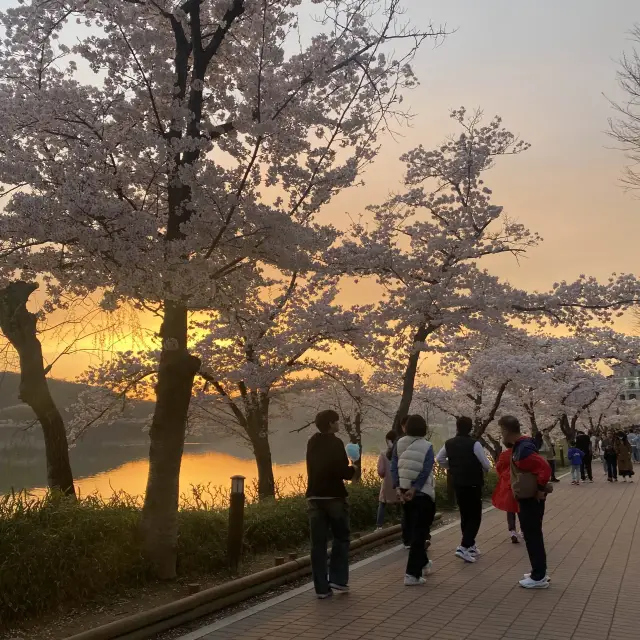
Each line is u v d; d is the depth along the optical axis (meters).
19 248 6.08
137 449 31.52
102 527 5.91
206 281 6.48
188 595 5.55
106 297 6.46
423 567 6.53
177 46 7.34
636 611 5.19
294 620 5.07
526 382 20.72
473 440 7.70
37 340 7.79
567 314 13.11
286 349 12.48
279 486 13.27
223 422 15.63
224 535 7.10
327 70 7.72
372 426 24.52
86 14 7.58
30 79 7.93
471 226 13.88
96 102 6.93
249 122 6.85
